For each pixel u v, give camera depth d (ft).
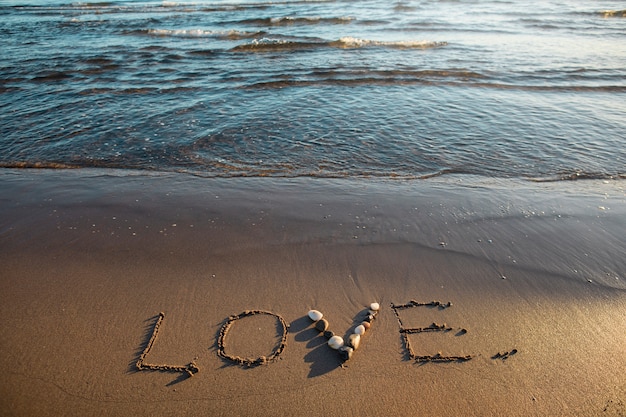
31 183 7.72
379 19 28.55
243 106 11.71
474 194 7.31
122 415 3.83
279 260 5.73
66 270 5.55
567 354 4.39
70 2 42.47
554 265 5.57
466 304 5.03
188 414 3.84
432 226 6.42
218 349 4.46
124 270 5.55
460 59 16.84
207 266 5.62
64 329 4.67
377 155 8.86
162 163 8.54
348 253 5.85
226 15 32.14
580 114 10.94
